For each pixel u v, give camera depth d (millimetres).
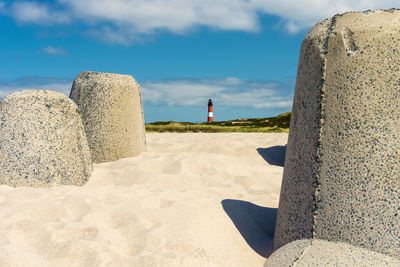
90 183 4129
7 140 3770
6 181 3701
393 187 1932
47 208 2789
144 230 2498
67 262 2029
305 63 2240
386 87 1985
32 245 2189
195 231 2465
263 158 6004
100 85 5285
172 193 3533
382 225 1917
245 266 2146
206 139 8000
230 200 3219
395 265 1835
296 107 2289
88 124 5258
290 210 2215
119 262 2002
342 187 1988
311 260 1896
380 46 2004
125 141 5379
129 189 3693
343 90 2035
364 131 1979
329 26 2178
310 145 2125
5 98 3947
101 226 2588
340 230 1969
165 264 1974
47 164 3752
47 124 3854
